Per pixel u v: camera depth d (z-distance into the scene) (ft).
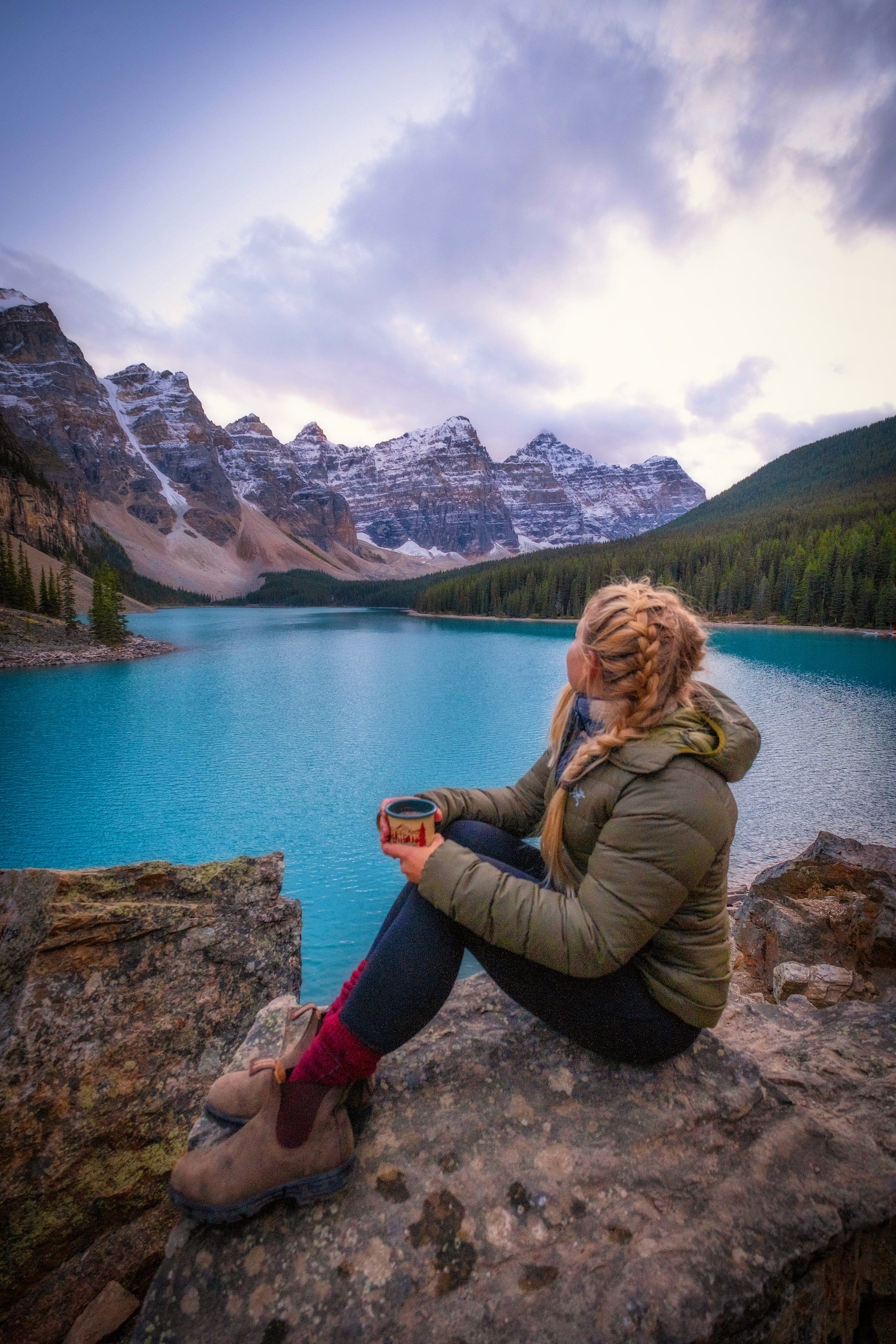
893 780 95.86
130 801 91.86
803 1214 5.59
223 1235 5.50
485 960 5.99
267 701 167.73
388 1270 5.16
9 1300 7.72
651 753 5.14
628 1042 6.04
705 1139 6.31
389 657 269.85
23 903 10.05
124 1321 7.39
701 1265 5.14
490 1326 4.77
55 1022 8.97
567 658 6.19
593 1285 5.01
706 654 5.60
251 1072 6.31
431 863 5.39
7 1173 7.88
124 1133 8.55
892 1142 6.79
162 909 10.59
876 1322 5.91
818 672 207.21
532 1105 6.61
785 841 72.13
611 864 5.13
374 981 5.48
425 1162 6.04
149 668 226.58
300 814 86.43
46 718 145.89
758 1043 9.35
